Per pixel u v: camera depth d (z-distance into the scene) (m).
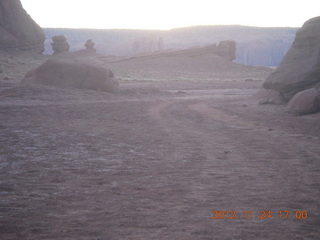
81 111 26.66
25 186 8.84
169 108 31.25
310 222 6.54
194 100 40.16
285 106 28.55
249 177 9.86
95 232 6.02
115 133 17.64
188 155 12.87
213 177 9.85
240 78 102.94
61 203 7.59
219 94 52.50
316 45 28.22
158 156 12.69
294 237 5.84
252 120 23.16
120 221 6.55
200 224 6.41
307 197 8.08
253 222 6.52
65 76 40.91
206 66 117.81
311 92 24.19
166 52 120.69
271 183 9.26
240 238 5.79
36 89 36.41
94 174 10.13
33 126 18.95
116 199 7.89
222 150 13.80
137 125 20.83
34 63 87.19
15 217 6.71
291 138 16.52
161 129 19.36
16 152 12.82
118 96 41.41
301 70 28.16
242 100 38.22
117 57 116.62
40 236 5.83
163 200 7.85
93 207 7.35
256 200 7.87
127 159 12.16
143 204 7.56
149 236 5.86
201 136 17.12
